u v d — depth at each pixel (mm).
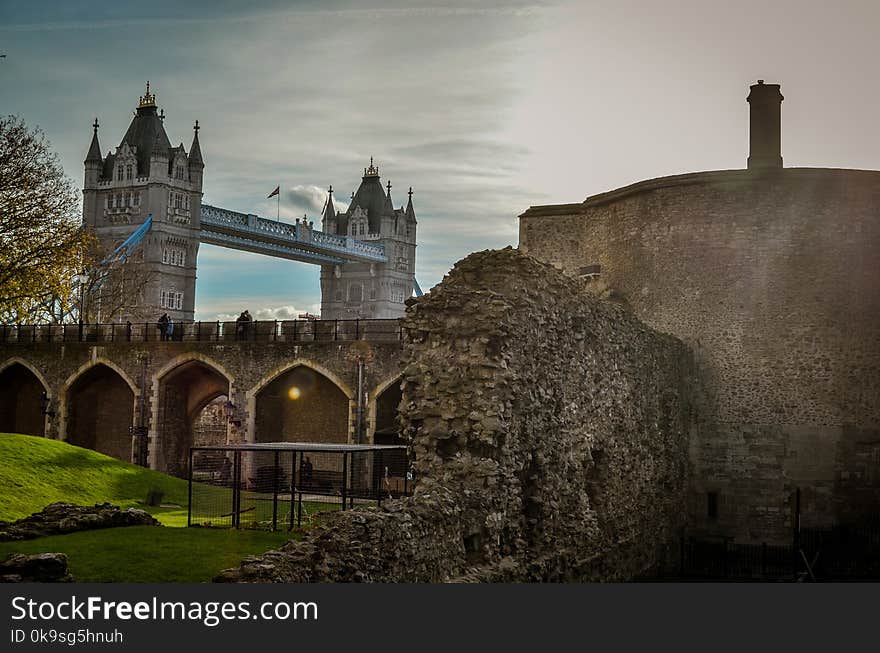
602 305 18469
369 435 37656
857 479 25469
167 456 43281
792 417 25750
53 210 39812
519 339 13977
